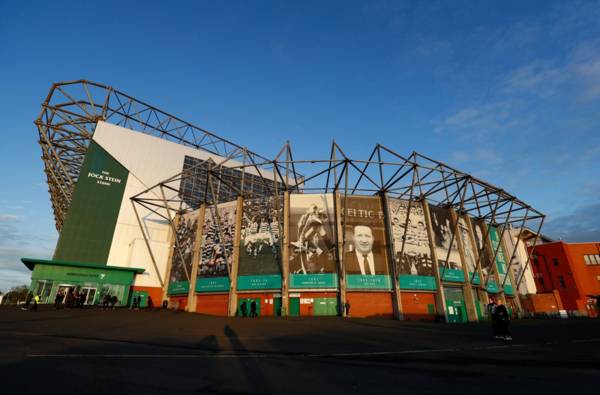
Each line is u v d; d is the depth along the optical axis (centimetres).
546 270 5791
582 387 648
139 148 4888
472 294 3738
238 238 3809
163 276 4366
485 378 738
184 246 4272
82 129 4769
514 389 643
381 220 3672
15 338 1259
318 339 1484
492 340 1457
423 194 3856
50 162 4672
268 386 666
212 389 643
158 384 672
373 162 3269
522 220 4559
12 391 596
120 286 4059
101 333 1538
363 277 3397
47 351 1013
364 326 2177
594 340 1435
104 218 4359
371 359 984
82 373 748
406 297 3381
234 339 1441
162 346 1198
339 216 3609
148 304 4091
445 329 2038
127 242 4412
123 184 4619
